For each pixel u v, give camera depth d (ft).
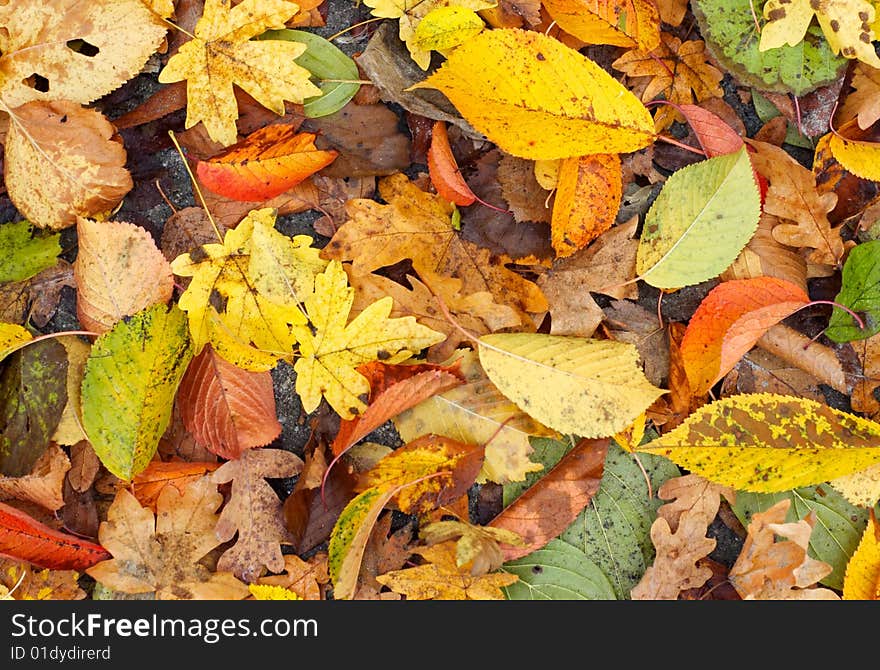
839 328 2.61
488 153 2.62
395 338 2.55
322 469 2.60
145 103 2.62
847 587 2.58
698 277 2.56
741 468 2.56
